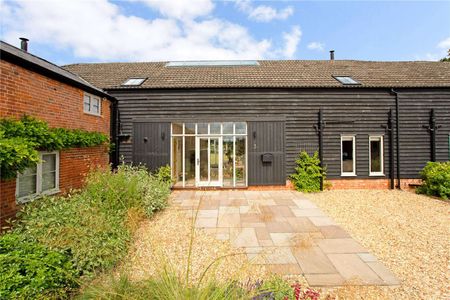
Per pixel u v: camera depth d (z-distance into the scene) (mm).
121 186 4992
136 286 2283
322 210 6027
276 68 10797
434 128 8586
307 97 8656
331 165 8656
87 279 2656
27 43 9203
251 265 3115
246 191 8367
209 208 6242
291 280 2961
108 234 3375
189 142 8703
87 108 7152
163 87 8500
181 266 3246
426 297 2625
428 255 3570
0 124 4043
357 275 3062
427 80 9070
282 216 5559
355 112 8688
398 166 8641
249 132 8562
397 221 5113
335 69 10508
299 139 8656
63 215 3496
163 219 5270
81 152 6617
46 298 2164
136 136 8625
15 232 3174
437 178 7223
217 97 8617
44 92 5258
